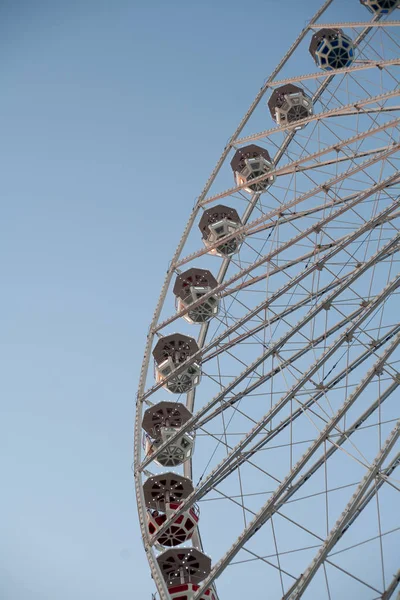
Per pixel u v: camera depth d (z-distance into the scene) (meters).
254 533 24.56
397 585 20.36
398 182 28.33
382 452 22.92
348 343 27.03
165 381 33.97
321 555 21.91
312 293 30.28
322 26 39.19
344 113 32.50
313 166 33.75
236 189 37.94
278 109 41.44
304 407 26.73
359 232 28.59
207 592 27.69
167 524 28.08
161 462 33.41
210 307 37.56
